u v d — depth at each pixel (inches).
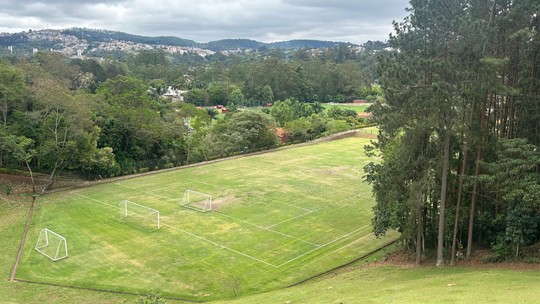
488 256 1143.6
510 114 1185.4
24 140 1942.7
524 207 1044.5
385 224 1280.8
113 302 1074.7
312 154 3129.9
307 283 1183.6
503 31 1114.1
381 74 1149.1
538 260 1076.5
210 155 2967.5
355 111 4997.5
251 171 2583.7
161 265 1286.9
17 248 1392.7
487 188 1157.1
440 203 1201.4
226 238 1507.1
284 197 2027.6
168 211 1802.4
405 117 1097.4
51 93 1975.9
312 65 6594.5
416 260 1234.6
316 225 1651.1
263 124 3267.7
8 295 1092.5
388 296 864.9
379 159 2913.4
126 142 2566.4
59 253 1360.7
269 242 1477.6
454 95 1037.2
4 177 2116.1
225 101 5743.1
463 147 1109.1
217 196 2033.7
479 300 746.8
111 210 1802.4
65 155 2057.1
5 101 2017.7
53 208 1813.5
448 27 1031.0
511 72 1168.2
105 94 2655.0
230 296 1111.0
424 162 1155.9
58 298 1090.1
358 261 1346.0
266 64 6058.1
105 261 1310.3
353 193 2106.3
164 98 4421.8
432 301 771.4
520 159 1003.9
